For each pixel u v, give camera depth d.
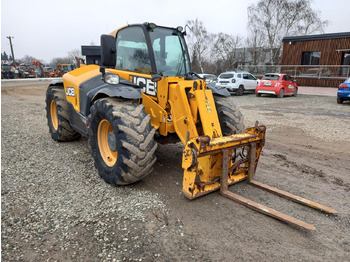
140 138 3.22
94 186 3.59
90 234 2.59
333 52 21.16
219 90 4.42
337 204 3.34
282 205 3.24
